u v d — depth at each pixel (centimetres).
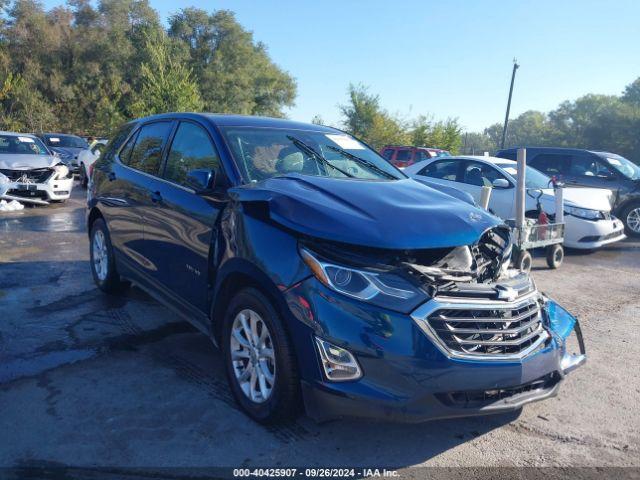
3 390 381
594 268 895
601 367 478
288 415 335
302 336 314
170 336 492
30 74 4709
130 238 517
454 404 305
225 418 357
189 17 4844
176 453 318
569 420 382
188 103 2273
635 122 6381
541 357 330
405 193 388
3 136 1298
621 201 1245
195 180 392
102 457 312
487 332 311
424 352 296
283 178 396
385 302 302
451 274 324
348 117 3916
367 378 300
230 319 368
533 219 843
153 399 378
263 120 485
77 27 5012
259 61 5138
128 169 536
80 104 4825
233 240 365
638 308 666
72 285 635
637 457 340
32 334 484
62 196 1264
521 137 10219
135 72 4684
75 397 376
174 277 446
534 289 364
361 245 312
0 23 4906
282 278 324
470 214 365
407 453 331
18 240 878
